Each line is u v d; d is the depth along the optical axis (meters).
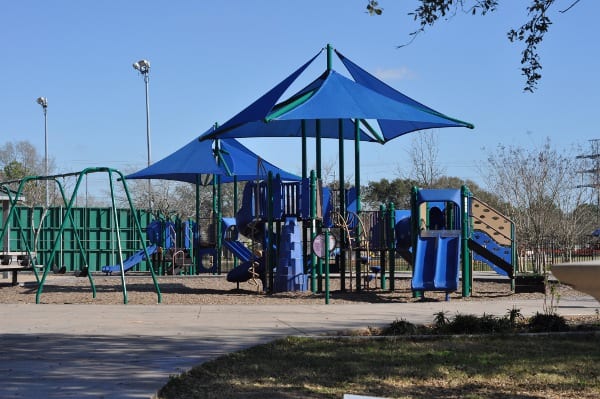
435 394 6.24
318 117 16.97
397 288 19.77
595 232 37.69
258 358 7.87
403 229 18.53
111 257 33.28
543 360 7.76
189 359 7.73
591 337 9.44
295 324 10.88
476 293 17.81
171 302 15.34
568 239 30.36
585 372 7.16
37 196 51.94
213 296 16.86
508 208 33.56
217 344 8.84
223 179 32.12
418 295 17.03
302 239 20.06
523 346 8.70
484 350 8.41
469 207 17.69
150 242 31.70
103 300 15.80
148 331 10.10
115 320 11.50
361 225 18.61
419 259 16.23
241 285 21.56
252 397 6.04
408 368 7.31
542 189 33.28
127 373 6.93
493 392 6.34
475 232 18.12
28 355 8.02
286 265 17.98
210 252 28.78
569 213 33.56
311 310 13.07
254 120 17.30
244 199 19.23
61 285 21.42
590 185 35.34
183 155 28.95
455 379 6.86
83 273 23.00
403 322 10.10
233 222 29.23
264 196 18.67
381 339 9.26
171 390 6.28
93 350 8.38
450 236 16.58
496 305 14.04
